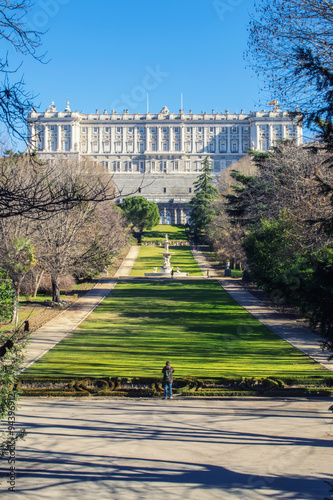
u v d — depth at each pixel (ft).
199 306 136.67
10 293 86.89
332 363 74.49
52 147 538.47
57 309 131.13
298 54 48.78
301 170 116.06
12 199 31.14
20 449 42.32
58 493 34.30
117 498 33.50
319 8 50.49
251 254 123.13
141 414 52.60
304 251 97.55
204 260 258.37
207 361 76.38
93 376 66.03
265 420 50.47
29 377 64.28
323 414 52.37
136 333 100.68
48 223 127.54
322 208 92.02
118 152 557.33
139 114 570.05
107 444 43.52
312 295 45.73
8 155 85.05
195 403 57.00
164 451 42.04
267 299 146.10
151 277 204.85
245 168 322.14
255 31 52.37
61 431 46.88
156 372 69.00
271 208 138.92
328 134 45.65
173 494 34.27
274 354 81.25
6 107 29.84
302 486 35.32
